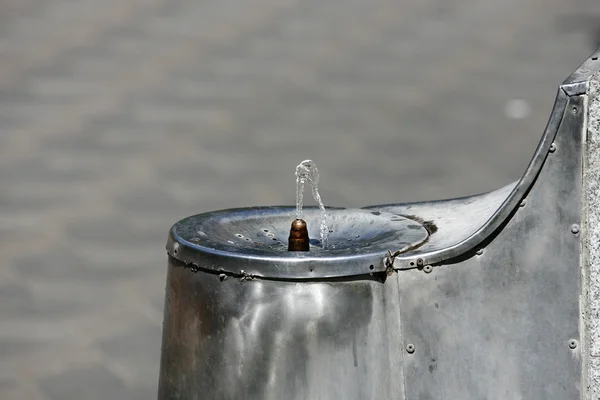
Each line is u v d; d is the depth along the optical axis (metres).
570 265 5.33
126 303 11.76
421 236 5.70
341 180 16.03
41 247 13.45
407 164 16.88
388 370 5.38
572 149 5.25
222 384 5.42
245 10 30.41
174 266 5.70
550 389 5.41
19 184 16.16
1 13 29.84
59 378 10.07
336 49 25.75
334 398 5.30
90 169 16.91
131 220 14.47
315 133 18.83
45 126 19.52
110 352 10.62
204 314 5.46
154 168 16.86
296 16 29.58
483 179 16.08
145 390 9.88
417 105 20.80
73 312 11.54
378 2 31.92
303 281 5.25
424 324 5.39
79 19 29.06
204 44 26.17
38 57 24.86
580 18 29.42
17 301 11.82
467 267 5.38
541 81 22.66
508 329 5.39
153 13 29.83
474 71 23.64
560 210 5.30
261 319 5.30
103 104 21.00
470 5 31.59
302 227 5.89
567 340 5.38
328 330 5.27
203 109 20.55
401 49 25.88
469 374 5.41
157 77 23.00
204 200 15.30
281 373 5.30
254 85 22.31
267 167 16.80
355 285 5.29
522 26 28.55
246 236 6.20
